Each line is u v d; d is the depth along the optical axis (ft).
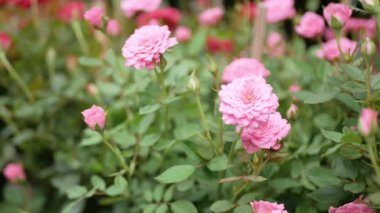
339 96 2.14
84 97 2.97
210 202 2.29
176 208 2.15
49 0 3.76
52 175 3.00
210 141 2.13
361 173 2.02
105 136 2.29
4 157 3.12
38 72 3.42
